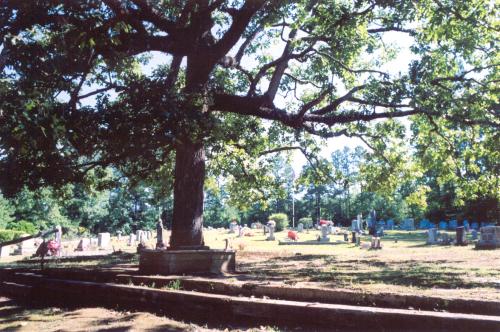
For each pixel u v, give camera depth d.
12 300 10.52
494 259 14.15
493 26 11.87
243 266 12.55
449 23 11.41
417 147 17.73
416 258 15.34
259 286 7.50
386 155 19.44
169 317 7.62
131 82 9.20
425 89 13.16
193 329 6.60
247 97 13.02
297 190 23.27
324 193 99.12
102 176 13.09
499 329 4.94
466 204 49.97
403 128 18.47
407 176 19.48
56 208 53.69
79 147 8.74
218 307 7.22
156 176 14.30
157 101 8.95
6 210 49.59
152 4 11.32
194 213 12.12
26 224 50.62
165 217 81.94
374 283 7.91
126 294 8.61
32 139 7.14
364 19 13.30
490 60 14.01
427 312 5.59
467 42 11.98
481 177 16.75
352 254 18.78
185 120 9.05
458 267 11.48
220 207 93.75
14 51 8.02
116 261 15.43
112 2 9.04
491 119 13.33
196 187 12.23
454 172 17.25
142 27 10.55
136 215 76.62
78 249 32.38
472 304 5.72
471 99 12.68
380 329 5.68
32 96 7.29
